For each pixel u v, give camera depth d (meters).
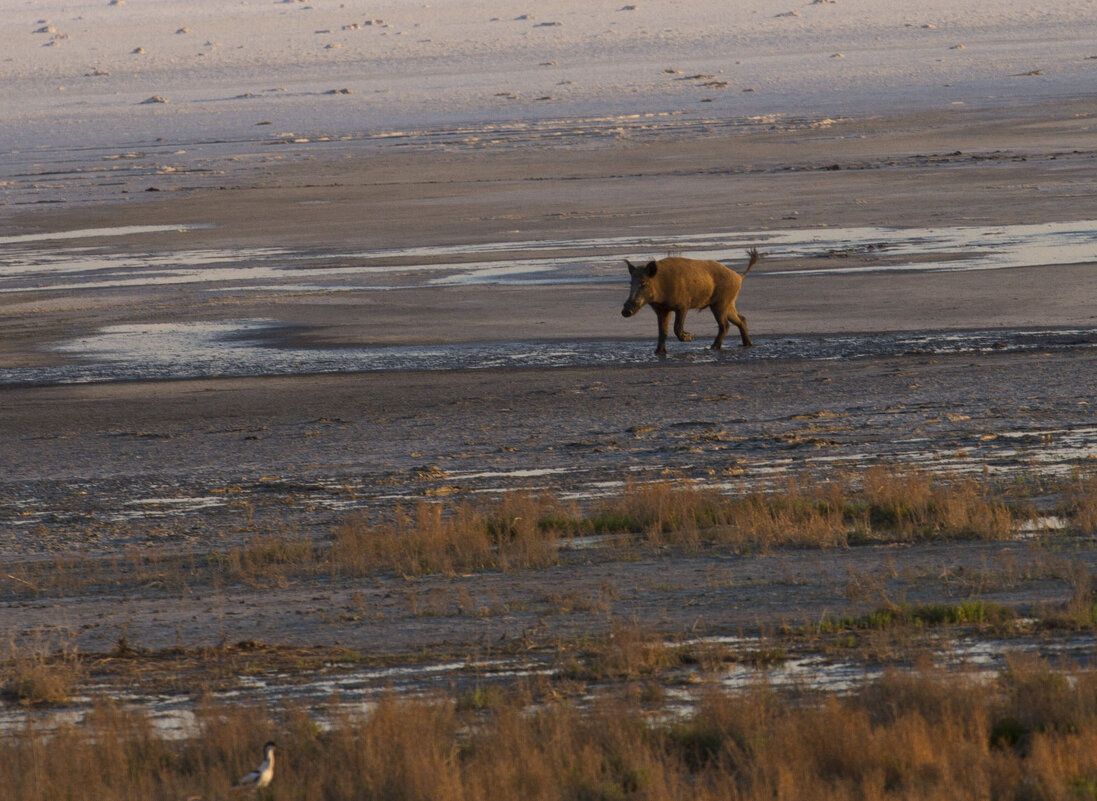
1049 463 68.94
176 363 112.19
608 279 146.38
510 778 29.25
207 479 72.94
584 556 54.03
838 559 51.16
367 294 143.50
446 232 195.00
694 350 110.06
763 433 79.06
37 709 36.81
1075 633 39.69
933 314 120.38
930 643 39.38
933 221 183.25
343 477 72.38
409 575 52.09
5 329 131.62
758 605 44.59
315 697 36.78
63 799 29.44
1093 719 30.92
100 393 100.81
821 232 178.25
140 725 33.47
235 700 36.91
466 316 128.75
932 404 85.31
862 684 35.12
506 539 57.06
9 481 74.31
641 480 68.19
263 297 143.88
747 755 30.33
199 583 51.97
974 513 56.69
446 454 77.06
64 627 45.50
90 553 58.53
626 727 32.12
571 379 99.44
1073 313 117.25
